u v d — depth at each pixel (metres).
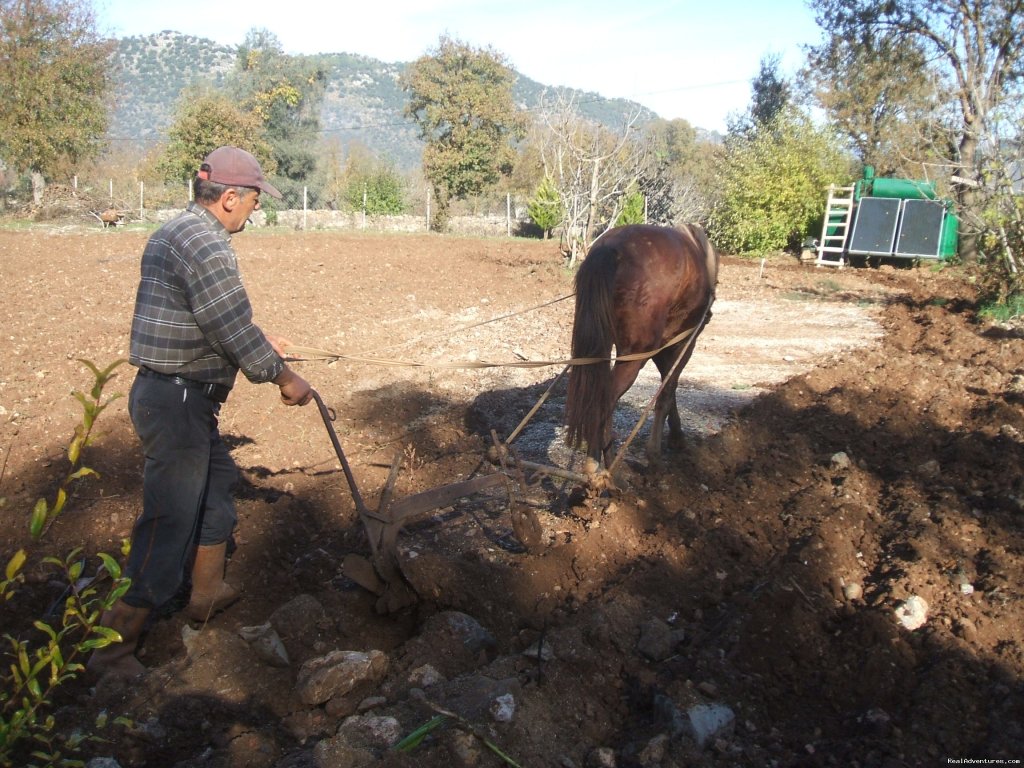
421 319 12.83
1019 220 14.25
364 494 5.98
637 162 23.25
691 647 4.21
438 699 3.57
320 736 3.51
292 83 49.59
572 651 3.94
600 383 5.16
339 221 36.00
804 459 6.96
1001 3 20.59
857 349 11.45
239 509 5.45
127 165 46.03
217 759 3.24
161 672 3.74
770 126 27.98
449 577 4.54
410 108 38.91
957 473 6.60
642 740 3.49
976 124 15.91
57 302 12.66
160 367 3.74
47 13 29.47
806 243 26.95
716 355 11.10
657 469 6.50
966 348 11.36
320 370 9.38
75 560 4.80
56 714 3.49
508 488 5.05
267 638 3.87
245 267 17.72
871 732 3.66
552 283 17.55
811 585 4.82
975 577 4.93
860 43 25.53
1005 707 3.78
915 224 23.77
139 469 6.32
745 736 3.64
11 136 28.95
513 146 43.66
